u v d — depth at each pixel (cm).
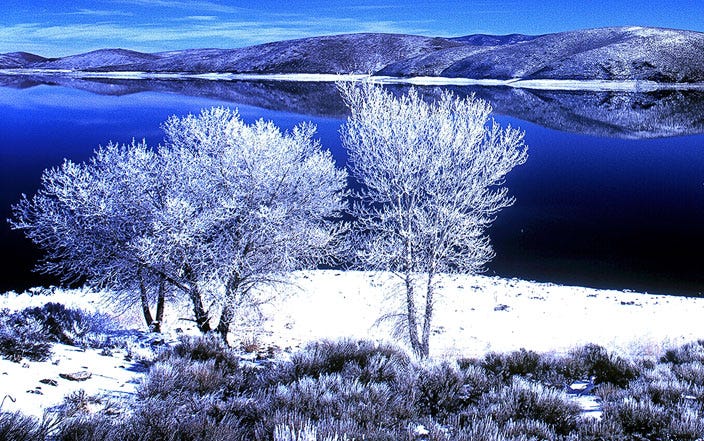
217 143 1723
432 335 2138
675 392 774
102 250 1598
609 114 11950
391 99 1717
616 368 953
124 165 1634
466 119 1714
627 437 605
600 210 5800
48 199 1614
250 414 567
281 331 2048
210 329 1656
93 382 694
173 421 487
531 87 17950
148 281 1625
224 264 1555
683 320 2419
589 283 3509
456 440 525
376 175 1745
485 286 3142
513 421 617
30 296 2297
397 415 609
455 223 1712
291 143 1756
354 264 1833
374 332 2133
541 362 1022
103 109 13188
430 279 1741
